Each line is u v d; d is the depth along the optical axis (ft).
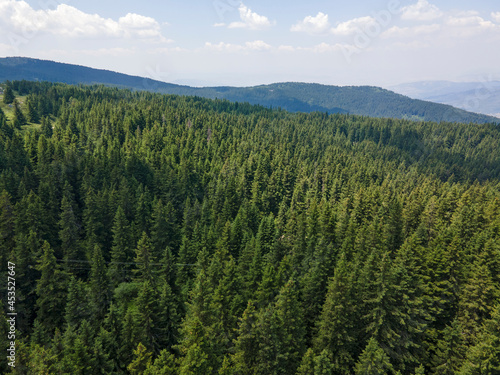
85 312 145.28
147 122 556.10
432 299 140.56
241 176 377.91
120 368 121.08
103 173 300.61
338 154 602.85
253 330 112.68
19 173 297.53
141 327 128.36
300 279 159.43
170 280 186.29
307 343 141.69
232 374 107.96
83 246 211.41
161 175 323.37
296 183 393.50
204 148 491.72
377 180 485.97
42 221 209.67
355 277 139.54
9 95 577.84
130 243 214.90
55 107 583.99
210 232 221.05
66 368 101.40
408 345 123.65
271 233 233.35
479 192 361.30
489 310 138.51
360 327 133.49
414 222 247.50
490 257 155.63
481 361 108.27
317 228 212.64
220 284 136.87
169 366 97.04
